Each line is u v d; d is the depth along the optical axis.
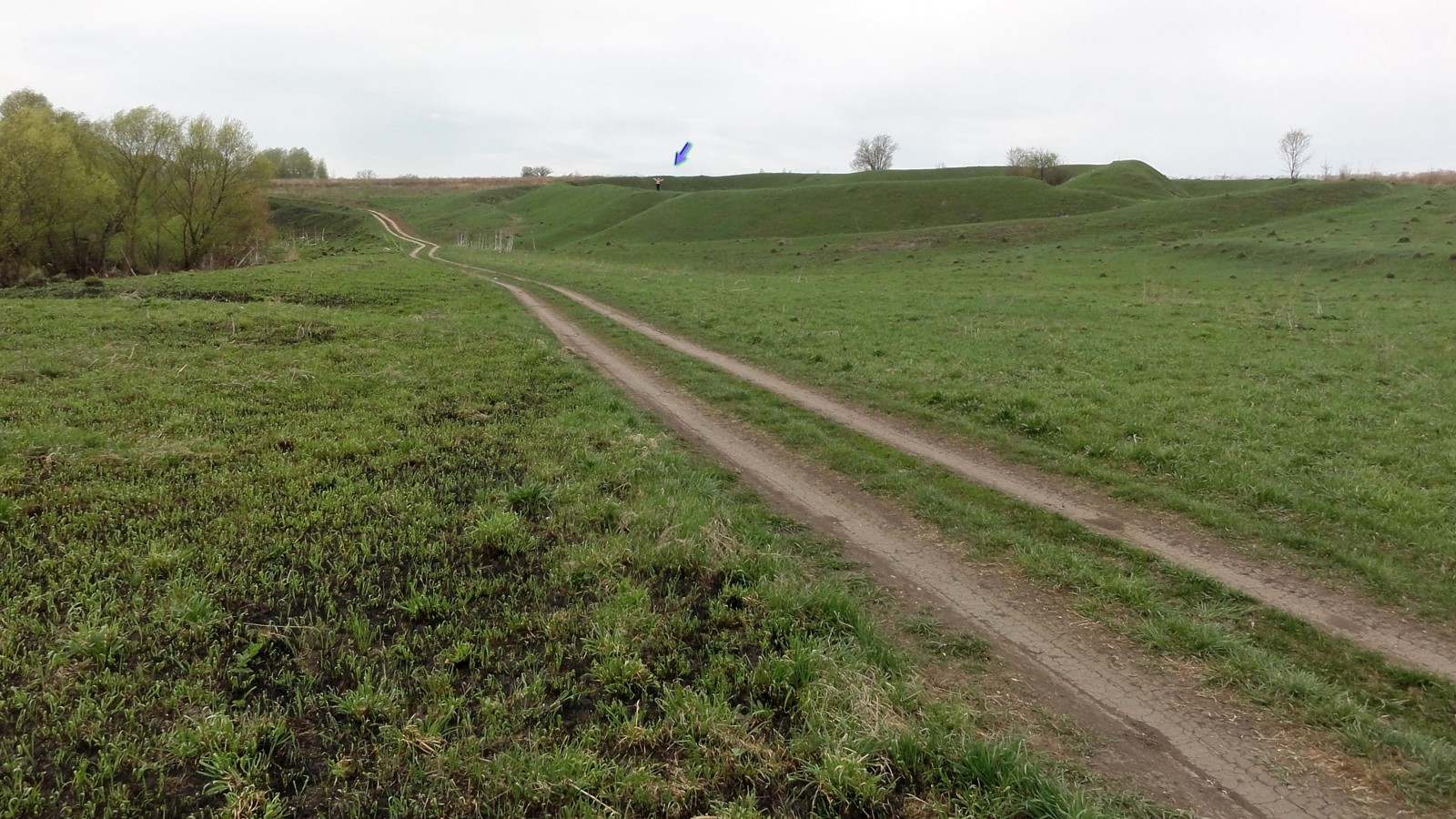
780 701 5.48
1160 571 7.74
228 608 6.27
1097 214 70.31
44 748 4.64
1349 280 38.91
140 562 6.73
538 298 33.50
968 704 5.53
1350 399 14.61
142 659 5.51
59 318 19.88
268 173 57.50
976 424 13.16
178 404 12.41
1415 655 6.27
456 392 14.44
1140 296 35.00
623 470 10.15
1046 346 20.44
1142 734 5.27
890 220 85.56
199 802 4.36
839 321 25.27
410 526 8.05
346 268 40.16
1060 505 9.59
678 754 4.91
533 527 8.24
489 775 4.60
